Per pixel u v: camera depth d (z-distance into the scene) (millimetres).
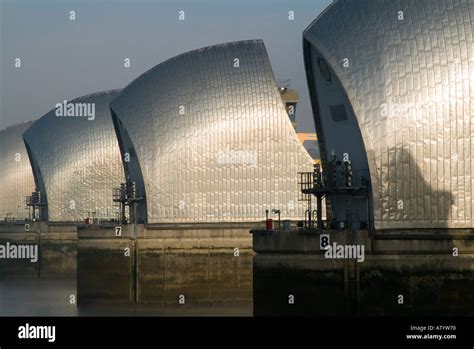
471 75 74750
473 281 73625
